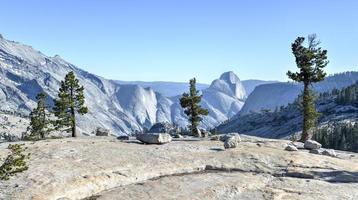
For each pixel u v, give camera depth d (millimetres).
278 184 41438
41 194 33344
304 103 82750
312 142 62531
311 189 39906
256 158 50406
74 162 42531
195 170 46375
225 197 36688
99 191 37250
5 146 50688
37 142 54156
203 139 68000
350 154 61844
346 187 41312
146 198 35281
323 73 81062
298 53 81625
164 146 55438
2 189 33906
